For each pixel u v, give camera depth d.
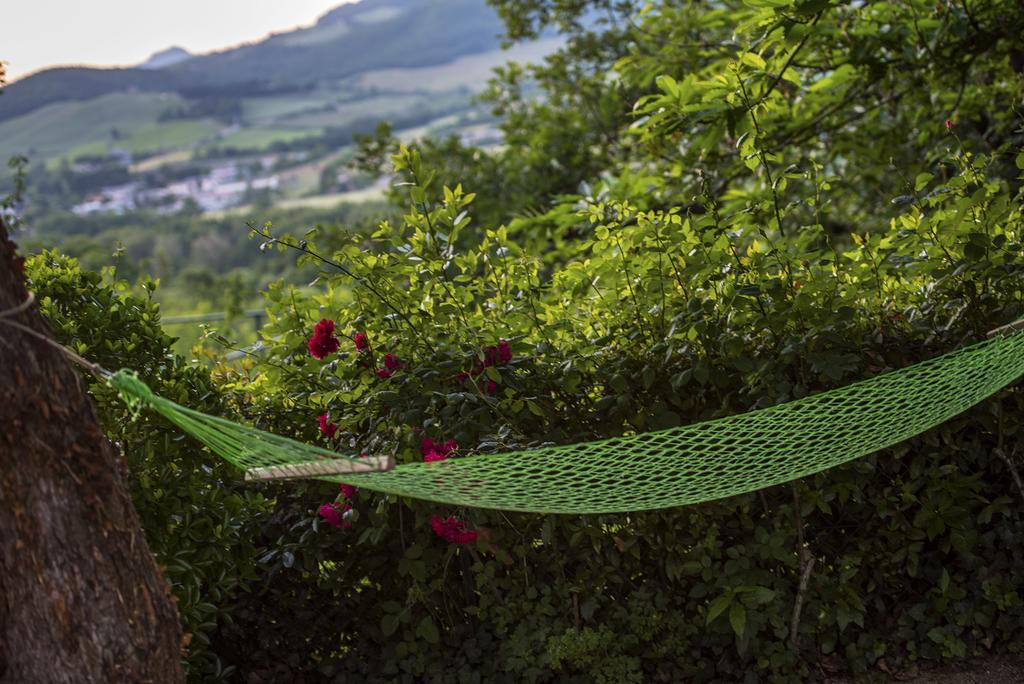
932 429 3.21
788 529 3.26
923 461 3.24
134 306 3.16
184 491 2.96
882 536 3.30
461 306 3.28
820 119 5.94
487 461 2.22
